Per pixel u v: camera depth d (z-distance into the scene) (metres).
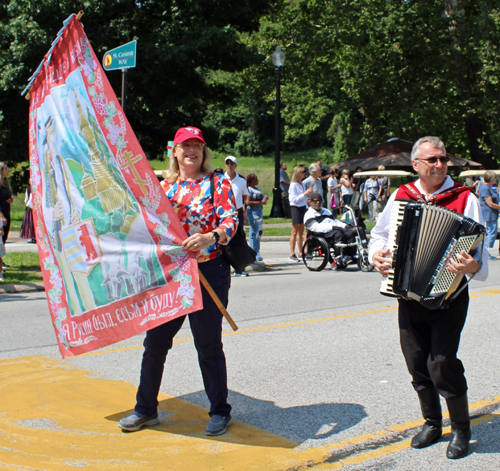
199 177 4.02
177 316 3.73
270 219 23.77
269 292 9.98
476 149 35.72
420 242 3.45
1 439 3.81
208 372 3.96
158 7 25.52
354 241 12.50
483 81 31.70
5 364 5.58
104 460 3.51
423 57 32.50
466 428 3.68
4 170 11.08
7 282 10.39
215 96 28.89
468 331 7.03
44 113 4.17
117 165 3.84
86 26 24.58
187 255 3.73
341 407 4.48
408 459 3.57
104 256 3.90
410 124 32.81
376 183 24.67
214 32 24.31
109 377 5.20
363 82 32.84
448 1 32.97
